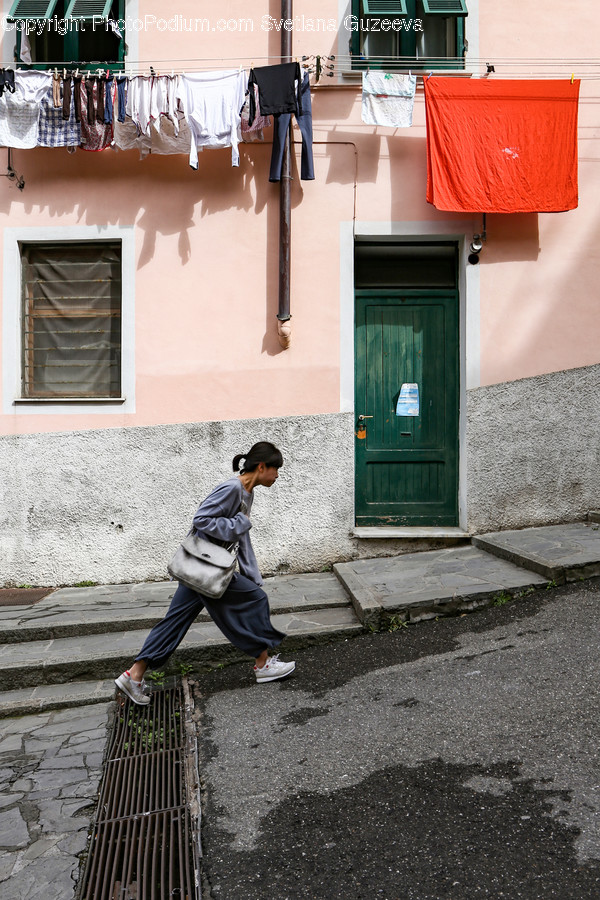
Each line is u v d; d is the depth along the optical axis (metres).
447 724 3.76
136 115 6.58
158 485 6.92
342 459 6.91
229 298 6.96
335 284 6.94
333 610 5.68
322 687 4.42
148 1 6.96
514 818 2.93
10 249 7.02
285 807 3.18
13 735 4.28
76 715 4.53
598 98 6.95
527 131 6.69
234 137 6.55
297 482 6.90
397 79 6.61
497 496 6.96
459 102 6.67
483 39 6.93
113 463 6.93
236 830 3.04
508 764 3.34
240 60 6.95
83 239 7.01
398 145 6.94
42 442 6.92
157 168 6.99
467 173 6.68
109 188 6.99
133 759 3.85
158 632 4.38
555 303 6.97
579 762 3.28
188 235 6.97
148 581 6.93
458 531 7.00
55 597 6.46
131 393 6.97
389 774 3.36
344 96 6.92
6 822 3.28
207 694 4.56
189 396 6.96
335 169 6.93
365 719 3.93
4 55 7.05
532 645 4.58
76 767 3.80
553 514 7.00
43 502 6.93
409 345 7.20
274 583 6.49
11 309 7.01
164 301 6.96
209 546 4.23
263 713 4.16
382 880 2.66
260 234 6.96
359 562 6.71
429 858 2.75
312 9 6.93
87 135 6.73
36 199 7.00
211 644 4.98
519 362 6.97
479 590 5.40
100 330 7.21
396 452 7.20
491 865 2.68
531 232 6.95
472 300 6.95
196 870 2.79
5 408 6.98
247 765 3.59
